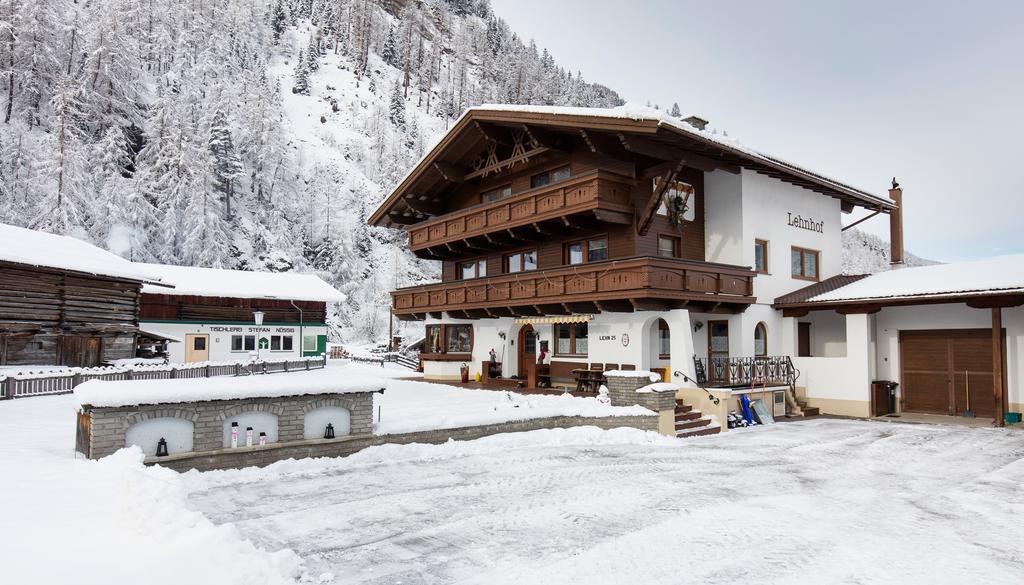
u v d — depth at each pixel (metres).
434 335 29.45
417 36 154.00
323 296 43.97
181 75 84.31
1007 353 19.09
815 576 6.55
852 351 20.89
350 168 96.88
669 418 16.03
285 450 11.50
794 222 23.55
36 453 10.22
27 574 4.75
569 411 16.20
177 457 10.23
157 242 61.16
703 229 22.39
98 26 67.69
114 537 5.86
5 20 62.38
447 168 25.45
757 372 20.31
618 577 6.49
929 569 6.79
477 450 13.55
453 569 6.70
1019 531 8.19
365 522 8.38
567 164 22.05
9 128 59.41
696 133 17.28
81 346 26.06
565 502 9.47
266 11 135.62
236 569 5.36
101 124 65.56
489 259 26.50
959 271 20.34
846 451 14.12
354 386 12.40
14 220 53.31
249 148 81.06
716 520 8.57
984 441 15.59
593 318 20.83
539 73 143.62
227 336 40.47
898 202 26.12
